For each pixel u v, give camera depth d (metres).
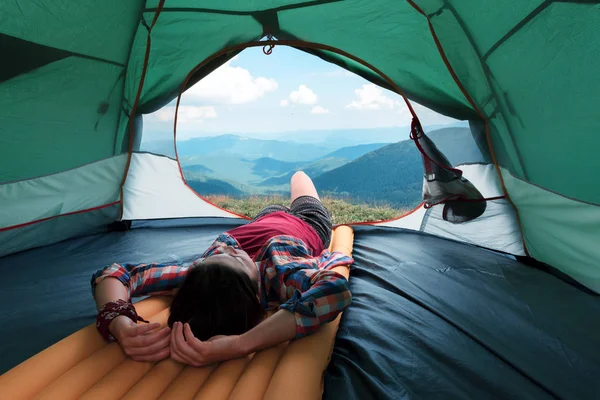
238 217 3.21
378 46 2.57
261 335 1.19
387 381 1.17
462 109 2.46
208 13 2.55
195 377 1.13
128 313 1.24
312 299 1.25
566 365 1.30
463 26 2.10
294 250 1.57
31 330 1.49
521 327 1.53
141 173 3.02
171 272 1.55
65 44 2.15
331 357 1.32
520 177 2.25
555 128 1.88
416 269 2.13
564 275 2.06
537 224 2.19
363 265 2.22
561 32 1.68
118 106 2.67
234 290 1.25
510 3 1.81
